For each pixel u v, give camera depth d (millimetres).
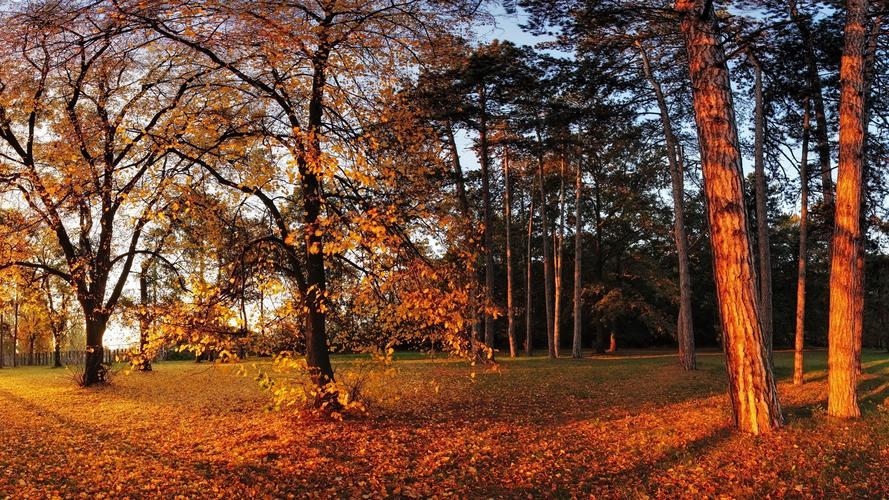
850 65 10367
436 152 10969
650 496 6891
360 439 9797
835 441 8578
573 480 7648
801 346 16141
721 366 22906
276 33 8625
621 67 14812
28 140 16688
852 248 10258
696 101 9797
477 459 8602
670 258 41375
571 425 11172
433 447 9367
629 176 35344
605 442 9562
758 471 7473
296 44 9055
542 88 17875
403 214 8828
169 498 6793
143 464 8195
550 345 31031
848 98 10367
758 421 9203
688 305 22031
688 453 8375
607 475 7777
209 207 11227
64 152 12031
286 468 8070
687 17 9906
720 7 12820
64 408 14047
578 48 14664
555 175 35281
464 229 9492
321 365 11219
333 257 10219
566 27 11172
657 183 33625
